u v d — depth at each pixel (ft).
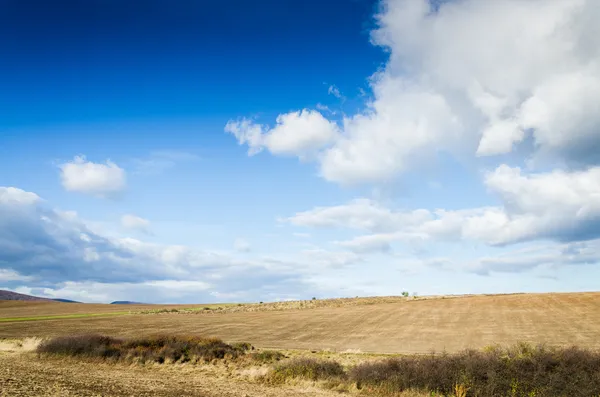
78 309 394.73
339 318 262.88
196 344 119.55
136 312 347.77
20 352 109.19
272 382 79.92
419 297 411.13
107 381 67.41
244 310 354.95
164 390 62.64
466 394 63.21
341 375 80.89
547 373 62.64
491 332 190.39
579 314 227.40
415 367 71.72
